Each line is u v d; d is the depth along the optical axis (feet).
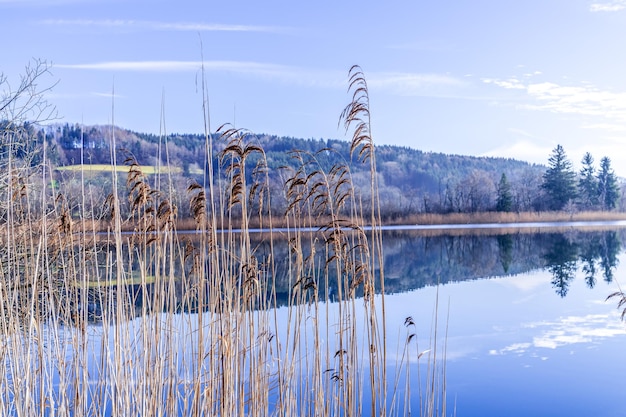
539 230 199.21
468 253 124.77
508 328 50.96
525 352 41.96
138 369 18.62
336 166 19.45
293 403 20.38
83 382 18.94
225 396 16.49
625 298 26.76
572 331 50.16
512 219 256.93
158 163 18.38
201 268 17.31
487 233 182.19
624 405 30.91
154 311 18.62
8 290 19.72
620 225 233.76
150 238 18.99
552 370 37.32
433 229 204.95
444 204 258.98
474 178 263.08
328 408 20.29
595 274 92.07
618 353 42.37
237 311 17.60
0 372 17.81
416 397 28.43
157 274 18.66
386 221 239.71
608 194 277.44
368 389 27.53
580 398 32.32
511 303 64.90
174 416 18.66
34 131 31.40
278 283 56.03
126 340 18.52
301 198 19.97
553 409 30.37
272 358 20.72
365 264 19.47
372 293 19.36
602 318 56.34
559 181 268.21
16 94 31.19
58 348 18.56
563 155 268.62
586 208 273.13
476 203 259.19
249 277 17.72
